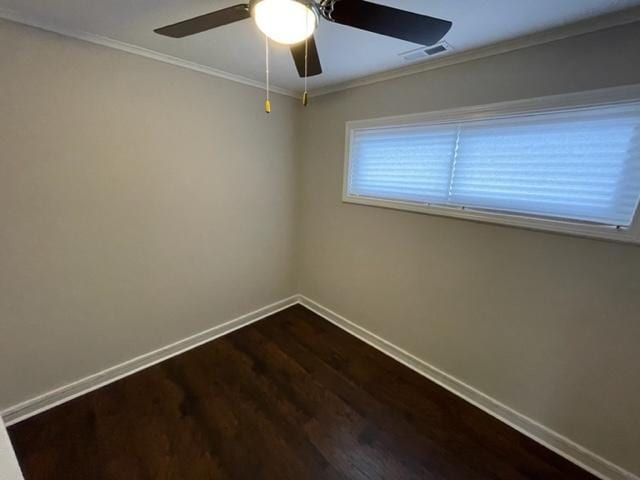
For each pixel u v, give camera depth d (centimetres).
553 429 161
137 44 168
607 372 141
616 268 133
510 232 163
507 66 152
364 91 221
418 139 197
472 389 191
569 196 143
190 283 229
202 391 193
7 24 135
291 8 91
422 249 204
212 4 125
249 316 278
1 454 74
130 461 148
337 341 254
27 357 166
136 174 187
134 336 206
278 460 151
